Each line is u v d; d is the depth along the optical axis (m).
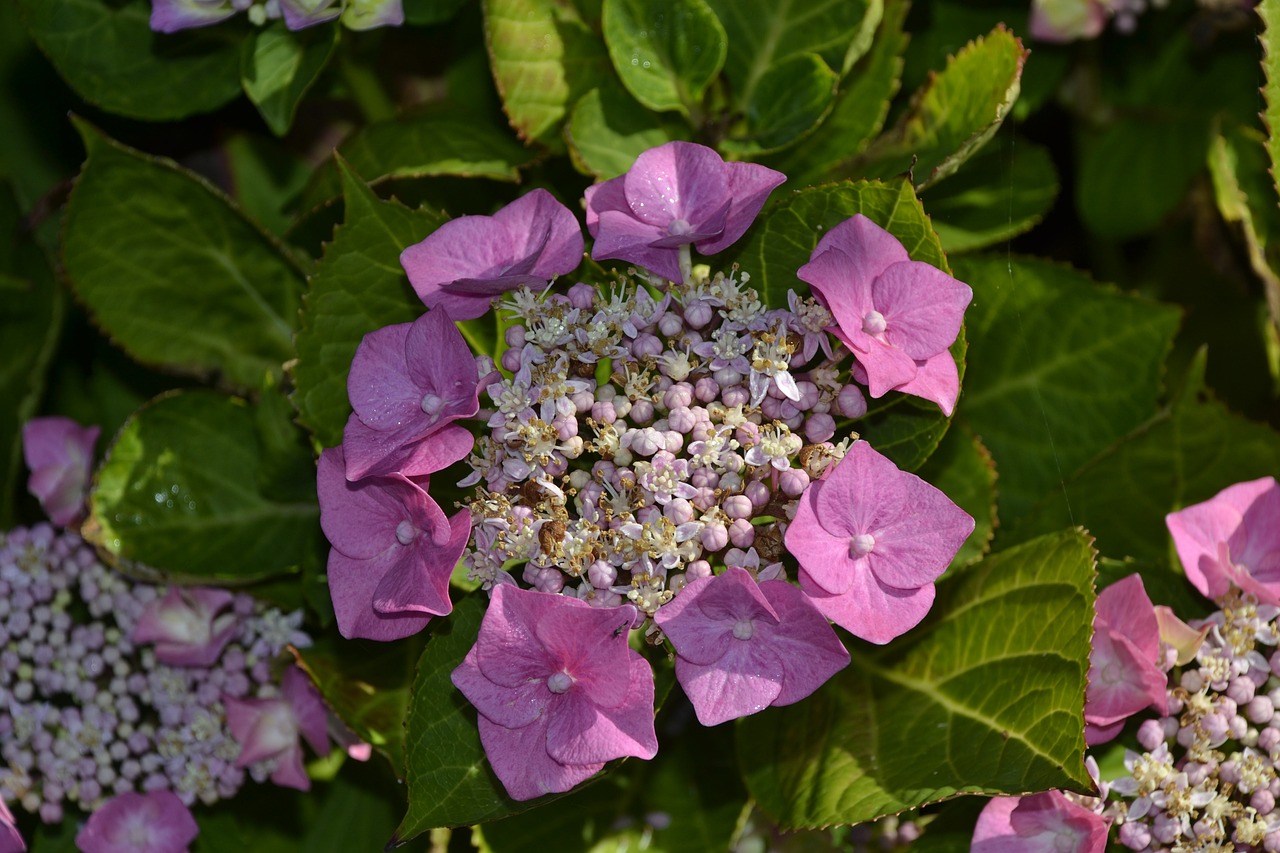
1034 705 0.65
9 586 0.74
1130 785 0.66
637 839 0.72
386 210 0.68
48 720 0.73
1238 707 0.67
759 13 0.71
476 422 0.65
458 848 0.73
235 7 0.71
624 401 0.63
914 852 0.69
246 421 0.74
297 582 0.73
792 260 0.66
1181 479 0.72
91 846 0.73
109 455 0.73
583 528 0.62
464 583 0.66
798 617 0.61
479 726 0.62
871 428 0.66
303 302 0.68
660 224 0.64
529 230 0.65
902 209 0.65
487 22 0.71
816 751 0.68
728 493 0.62
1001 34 0.69
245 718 0.72
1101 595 0.67
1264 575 0.69
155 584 0.73
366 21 0.71
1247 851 0.66
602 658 0.61
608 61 0.72
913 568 0.62
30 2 0.74
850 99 0.73
